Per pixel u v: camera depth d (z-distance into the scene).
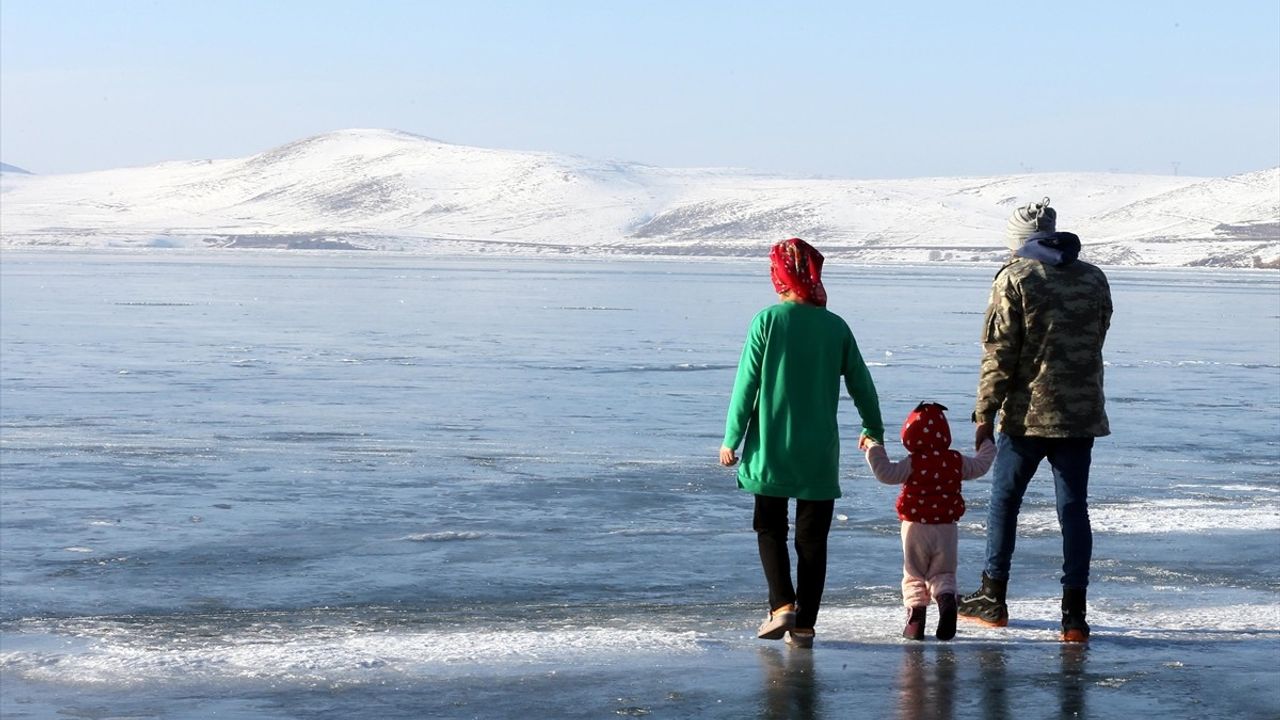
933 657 5.86
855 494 11.45
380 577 8.18
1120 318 49.91
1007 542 6.54
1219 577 7.93
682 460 13.58
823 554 6.09
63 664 5.68
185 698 5.20
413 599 7.58
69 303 50.25
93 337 32.56
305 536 9.54
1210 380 24.03
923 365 26.94
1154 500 11.11
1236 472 12.89
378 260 171.75
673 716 4.96
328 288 70.62
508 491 11.55
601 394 20.47
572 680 5.46
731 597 7.64
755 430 6.14
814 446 6.04
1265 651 5.98
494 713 5.00
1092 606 7.08
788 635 6.25
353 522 10.10
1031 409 6.37
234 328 37.03
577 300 60.12
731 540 9.44
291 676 5.51
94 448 14.03
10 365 24.55
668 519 10.30
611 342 33.06
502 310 49.72
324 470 12.70
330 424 16.44
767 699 5.18
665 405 18.98
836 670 5.62
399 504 10.90
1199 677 5.51
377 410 18.03
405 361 26.56
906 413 18.28
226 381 21.97
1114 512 10.31
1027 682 5.44
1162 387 22.52
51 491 11.36
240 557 8.80
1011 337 6.39
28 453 13.60
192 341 31.69
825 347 6.10
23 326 36.44
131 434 15.25
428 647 6.00
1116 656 5.88
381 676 5.52
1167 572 8.07
